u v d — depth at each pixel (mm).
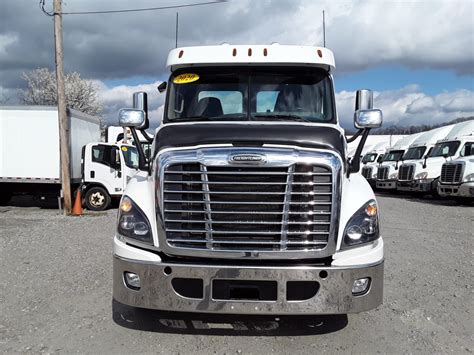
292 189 3900
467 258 7855
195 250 3926
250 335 4414
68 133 15555
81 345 4160
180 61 5160
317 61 5074
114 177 15414
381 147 34031
